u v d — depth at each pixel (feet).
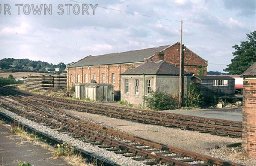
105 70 156.87
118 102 126.72
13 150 39.83
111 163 33.19
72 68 194.29
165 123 66.33
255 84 38.60
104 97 131.44
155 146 41.60
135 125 66.49
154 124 67.97
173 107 104.78
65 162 34.53
